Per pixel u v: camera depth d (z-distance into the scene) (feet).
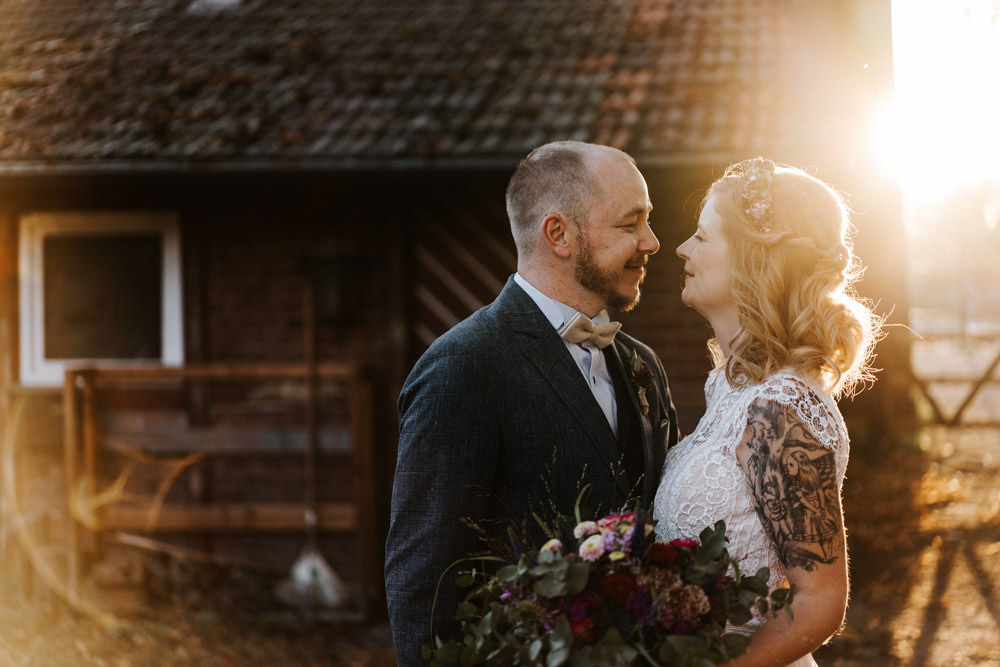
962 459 34.04
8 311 22.48
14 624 18.53
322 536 21.74
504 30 24.88
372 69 23.02
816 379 7.16
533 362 7.71
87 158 20.03
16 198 22.30
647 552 6.45
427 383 7.48
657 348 21.50
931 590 20.13
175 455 21.97
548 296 7.99
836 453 6.80
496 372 7.55
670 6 26.17
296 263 22.04
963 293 82.79
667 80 22.04
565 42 24.16
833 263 7.15
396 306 21.67
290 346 22.07
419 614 7.15
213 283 22.21
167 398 22.18
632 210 7.82
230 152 19.86
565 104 21.21
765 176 7.21
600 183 7.76
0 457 22.07
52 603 19.77
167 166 19.86
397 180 20.04
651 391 8.47
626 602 6.18
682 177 19.49
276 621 19.11
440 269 21.94
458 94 21.83
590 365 8.03
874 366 29.99
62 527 22.09
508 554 7.40
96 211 22.27
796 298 7.11
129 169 19.92
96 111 21.83
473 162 19.53
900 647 16.99
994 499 27.53
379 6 26.55
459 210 21.91
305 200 21.95
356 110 21.33
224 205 22.12
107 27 26.21
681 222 21.25
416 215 21.99
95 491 20.86
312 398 20.34
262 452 21.38
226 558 21.36
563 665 6.14
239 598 20.04
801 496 6.56
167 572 20.65
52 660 16.83
